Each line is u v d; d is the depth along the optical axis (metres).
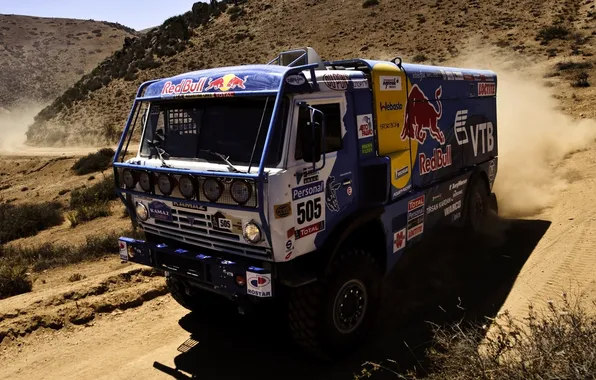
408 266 7.84
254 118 4.92
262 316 6.55
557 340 3.81
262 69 4.95
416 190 6.75
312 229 4.99
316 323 5.04
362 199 5.69
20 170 34.59
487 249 8.33
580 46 32.91
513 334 4.20
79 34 146.25
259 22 61.09
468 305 6.40
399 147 6.33
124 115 46.50
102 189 19.91
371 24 49.88
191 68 51.69
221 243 5.06
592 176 11.93
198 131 5.31
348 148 5.47
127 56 63.38
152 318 6.72
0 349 6.08
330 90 5.20
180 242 5.61
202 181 4.82
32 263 10.78
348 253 5.39
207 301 6.57
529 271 7.21
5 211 18.69
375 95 5.86
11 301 7.35
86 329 6.51
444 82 7.40
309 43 49.44
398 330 5.92
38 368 5.64
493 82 9.27
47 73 120.38
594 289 6.27
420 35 43.66
